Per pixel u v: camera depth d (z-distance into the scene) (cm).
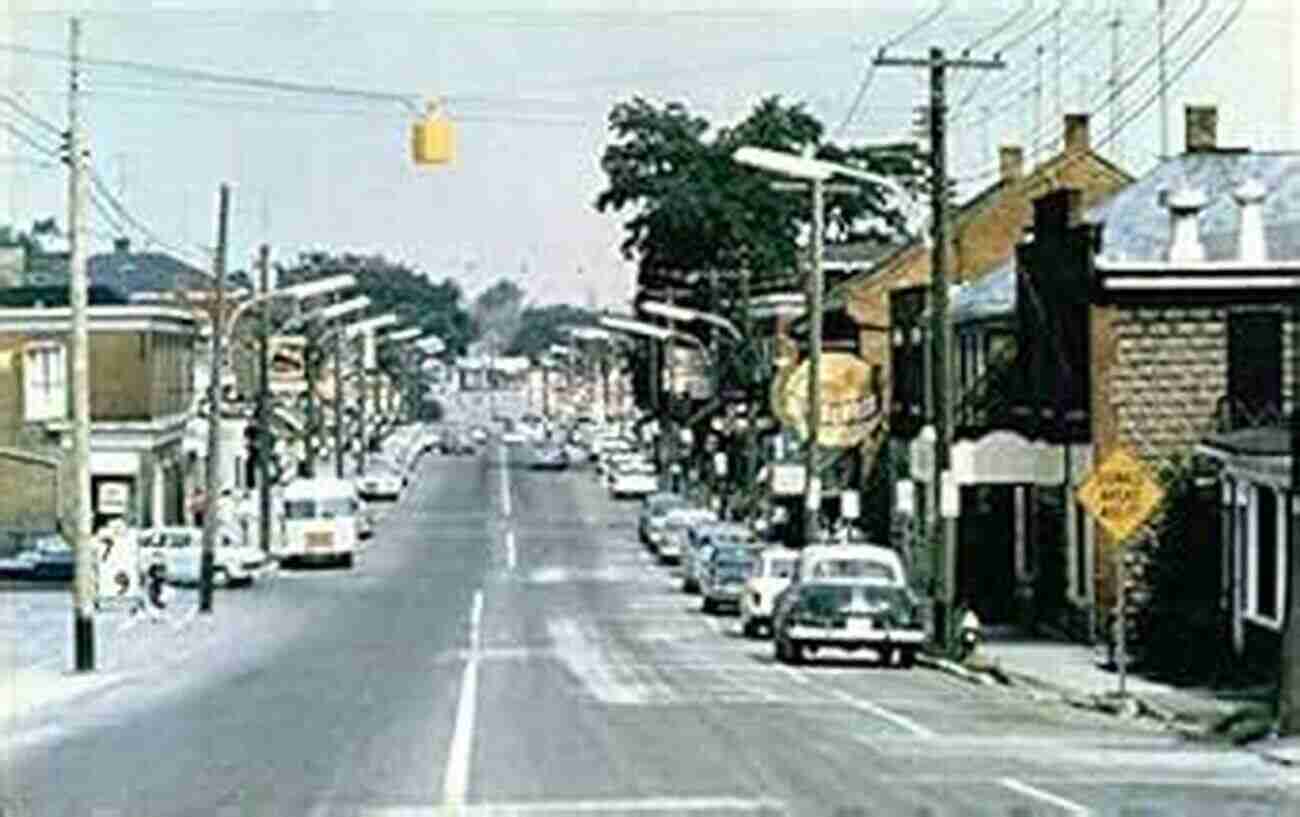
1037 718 4297
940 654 5897
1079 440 6347
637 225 16088
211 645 6838
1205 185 6775
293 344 14950
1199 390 6103
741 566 8225
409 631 7438
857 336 10919
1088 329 6200
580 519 14225
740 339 12825
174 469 13288
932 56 5897
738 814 2736
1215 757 3512
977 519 7344
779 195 15625
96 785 3234
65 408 11956
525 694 4900
